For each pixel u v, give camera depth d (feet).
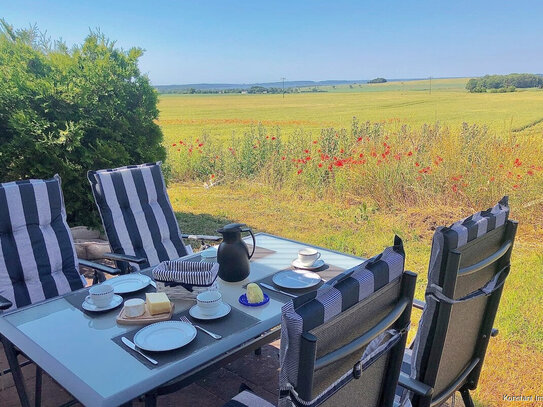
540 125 21.30
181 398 7.86
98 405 4.19
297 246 9.00
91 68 15.43
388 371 4.28
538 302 10.91
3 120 13.88
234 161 25.29
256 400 5.27
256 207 20.22
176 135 38.91
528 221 15.85
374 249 14.85
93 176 9.67
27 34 16.81
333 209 19.21
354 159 20.52
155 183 10.51
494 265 5.56
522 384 8.17
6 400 7.73
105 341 5.31
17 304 7.95
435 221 16.70
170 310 5.90
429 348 4.85
